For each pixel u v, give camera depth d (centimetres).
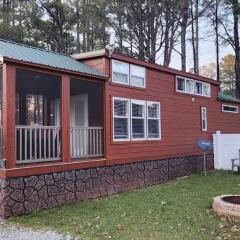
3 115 823
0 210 820
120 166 1153
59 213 841
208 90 1730
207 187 1164
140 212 816
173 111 1450
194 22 2731
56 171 933
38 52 1076
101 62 1115
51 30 2739
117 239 618
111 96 1125
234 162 1633
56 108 1280
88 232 667
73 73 978
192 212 805
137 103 1242
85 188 1016
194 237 621
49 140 951
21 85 1104
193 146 1576
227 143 1709
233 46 2895
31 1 2631
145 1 2388
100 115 1145
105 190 1084
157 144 1339
